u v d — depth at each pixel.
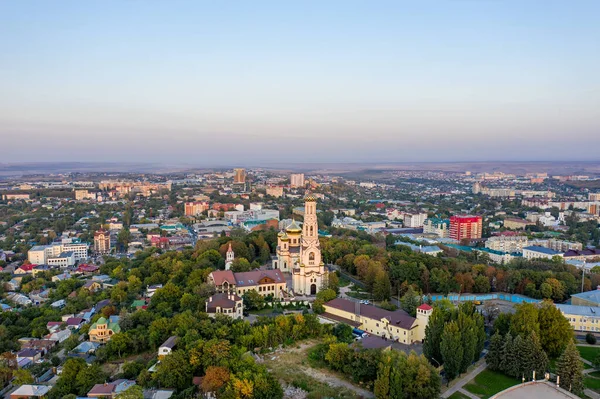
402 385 192.12
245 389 184.50
